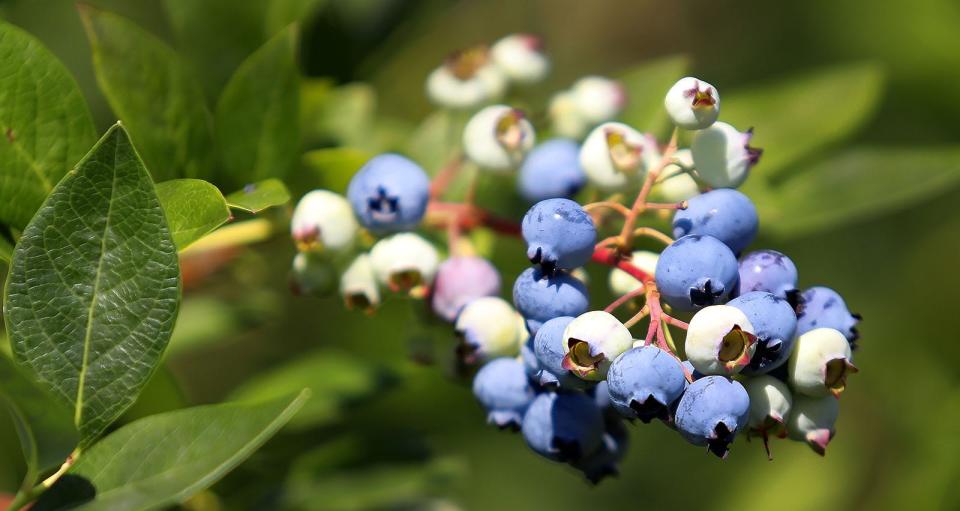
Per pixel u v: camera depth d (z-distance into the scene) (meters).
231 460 0.53
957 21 0.89
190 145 0.60
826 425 0.54
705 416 0.52
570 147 0.61
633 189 0.58
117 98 0.59
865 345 0.89
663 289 0.54
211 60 0.65
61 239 0.53
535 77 0.66
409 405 0.70
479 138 0.60
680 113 0.55
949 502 0.79
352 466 0.68
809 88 0.69
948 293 0.89
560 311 0.54
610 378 0.53
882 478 0.87
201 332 0.69
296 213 0.58
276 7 0.65
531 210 0.54
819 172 0.67
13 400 0.52
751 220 0.55
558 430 0.55
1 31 0.56
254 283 0.69
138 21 0.70
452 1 0.70
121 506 0.52
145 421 0.53
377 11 0.69
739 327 0.53
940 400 0.85
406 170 0.58
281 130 0.60
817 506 0.88
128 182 0.53
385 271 0.58
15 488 0.65
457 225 0.60
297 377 0.67
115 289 0.54
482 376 0.56
